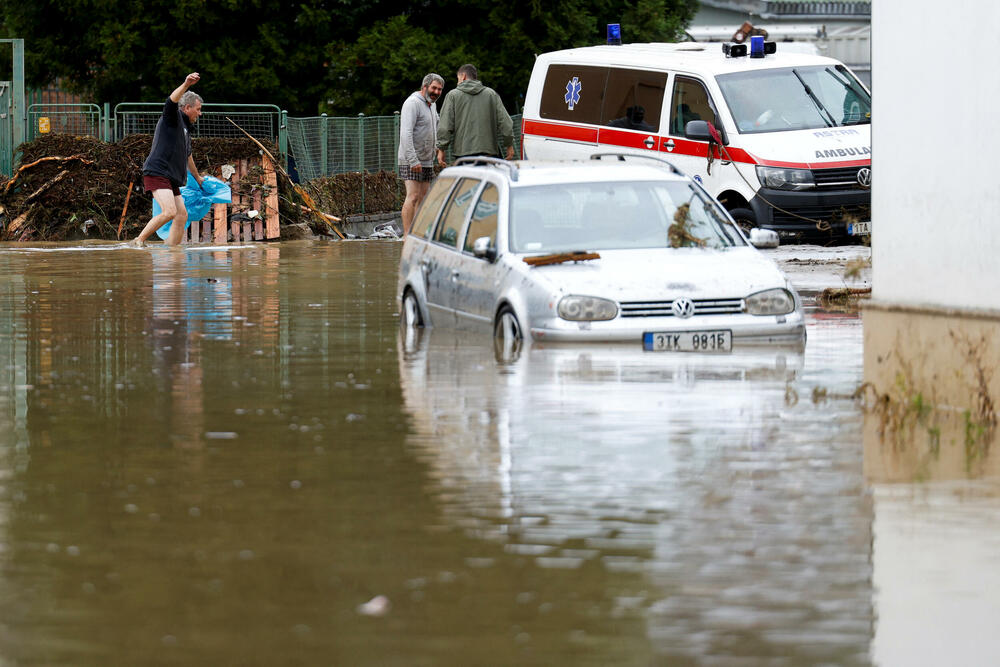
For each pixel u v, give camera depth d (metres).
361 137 70.06
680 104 44.91
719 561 11.89
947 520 13.09
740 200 43.56
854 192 43.00
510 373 21.73
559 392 19.94
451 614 10.66
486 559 11.96
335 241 58.09
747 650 9.98
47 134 60.69
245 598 11.04
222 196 57.66
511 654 9.88
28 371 22.33
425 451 16.09
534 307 24.62
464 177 29.44
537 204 26.97
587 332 24.19
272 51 85.56
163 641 10.14
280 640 10.15
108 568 11.79
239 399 19.64
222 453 16.08
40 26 88.50
